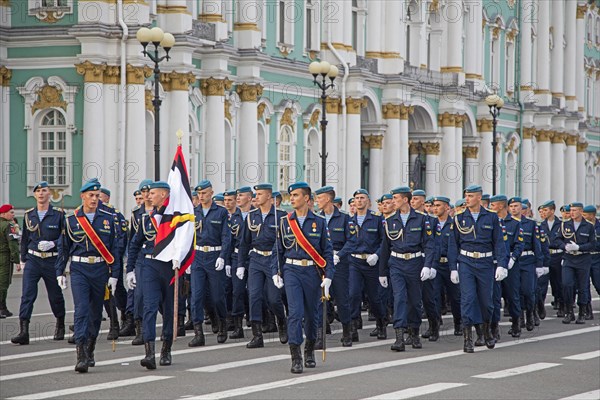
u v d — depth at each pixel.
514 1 145.12
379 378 36.75
